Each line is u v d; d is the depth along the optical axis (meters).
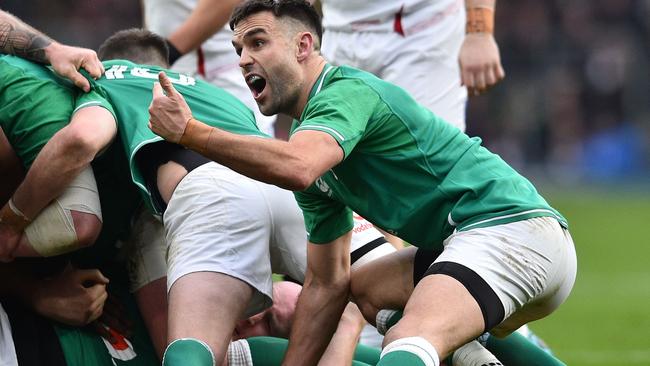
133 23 78.69
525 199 16.53
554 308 17.11
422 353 14.95
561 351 28.20
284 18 16.55
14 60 18.23
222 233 17.45
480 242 16.02
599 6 89.06
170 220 17.77
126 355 18.36
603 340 30.02
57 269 17.92
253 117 19.33
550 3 89.06
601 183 84.44
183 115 15.17
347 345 18.33
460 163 16.64
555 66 86.44
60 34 76.94
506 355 18.33
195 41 24.33
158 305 18.61
